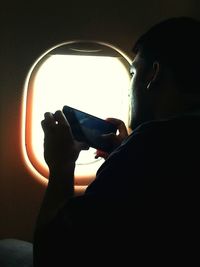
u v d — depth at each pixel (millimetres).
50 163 764
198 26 735
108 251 590
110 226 591
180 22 742
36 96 1208
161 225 576
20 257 1087
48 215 702
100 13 1217
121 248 585
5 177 1229
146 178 591
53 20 1194
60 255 625
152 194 583
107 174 618
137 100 763
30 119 1209
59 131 783
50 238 638
